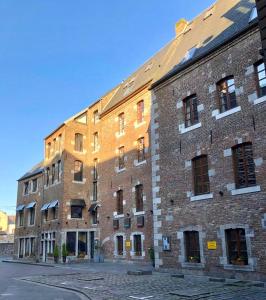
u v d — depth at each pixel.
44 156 33.12
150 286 11.62
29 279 15.66
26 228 34.81
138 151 22.14
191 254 14.89
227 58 14.45
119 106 24.77
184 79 16.59
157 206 16.95
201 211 14.50
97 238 25.36
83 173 29.27
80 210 28.36
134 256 21.06
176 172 16.16
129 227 21.83
